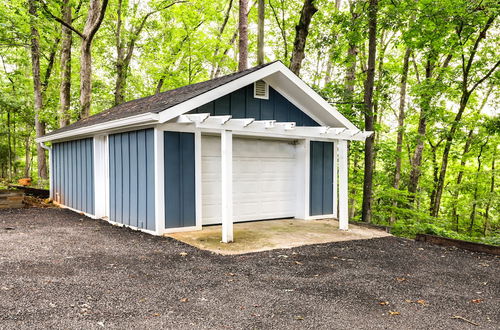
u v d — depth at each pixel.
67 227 7.66
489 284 4.41
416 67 15.36
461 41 11.09
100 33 19.53
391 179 15.95
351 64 12.27
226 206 6.42
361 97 12.19
